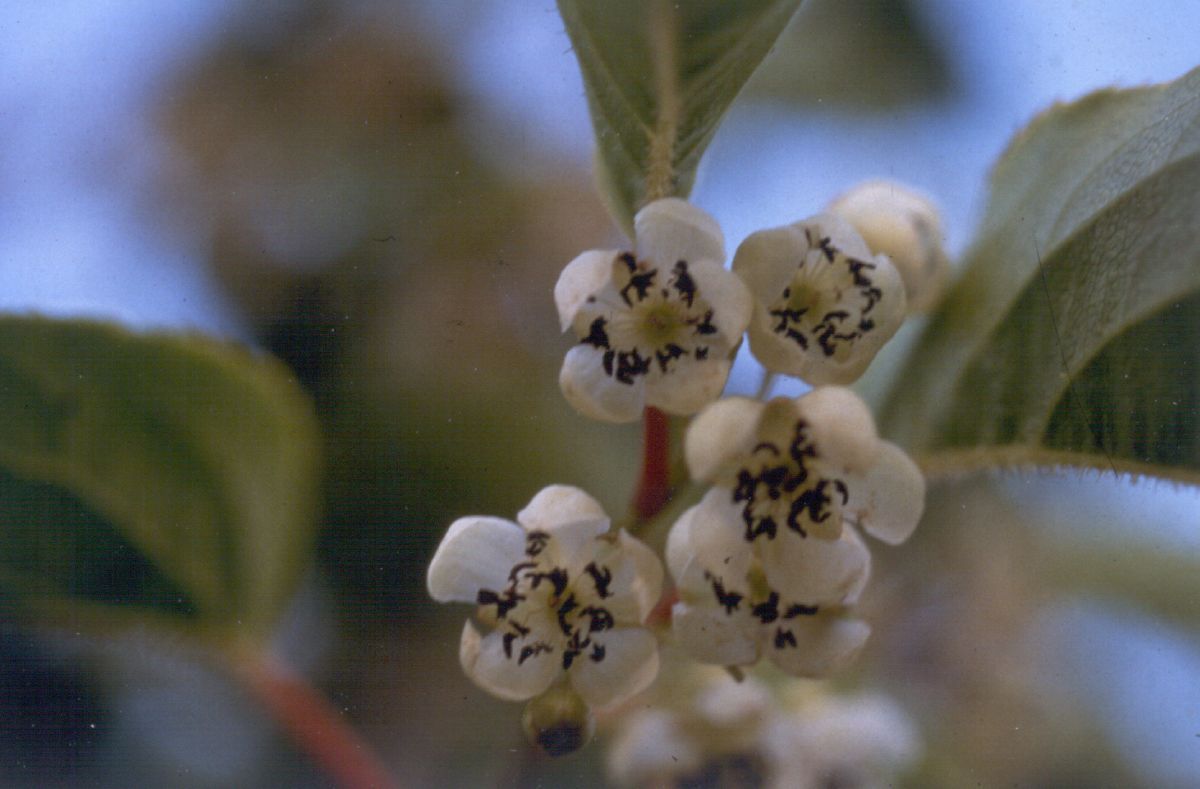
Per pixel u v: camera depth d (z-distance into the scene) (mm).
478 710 275
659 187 224
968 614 299
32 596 254
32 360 242
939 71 294
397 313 297
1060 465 233
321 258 299
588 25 220
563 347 301
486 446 293
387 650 279
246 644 259
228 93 300
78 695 275
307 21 305
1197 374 222
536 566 222
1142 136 231
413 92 304
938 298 246
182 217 297
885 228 243
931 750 293
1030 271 237
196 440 249
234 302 295
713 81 222
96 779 273
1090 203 233
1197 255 222
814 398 217
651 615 226
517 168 305
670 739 269
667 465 226
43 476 249
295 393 246
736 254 219
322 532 285
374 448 290
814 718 279
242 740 275
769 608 218
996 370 238
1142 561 302
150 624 257
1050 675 299
